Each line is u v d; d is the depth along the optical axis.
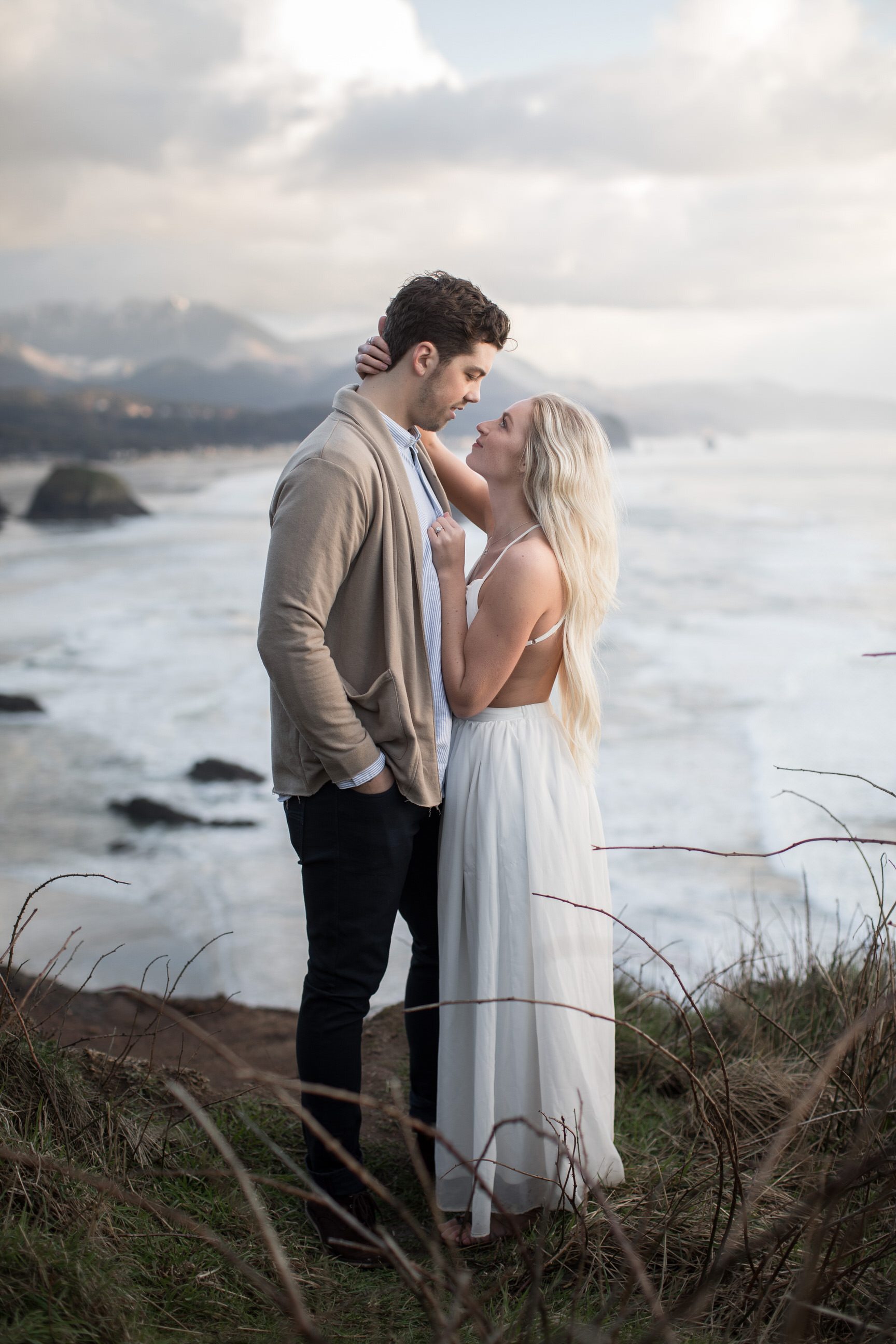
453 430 96.12
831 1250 1.54
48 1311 1.45
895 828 7.40
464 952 2.26
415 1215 2.27
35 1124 1.97
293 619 2.01
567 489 2.20
